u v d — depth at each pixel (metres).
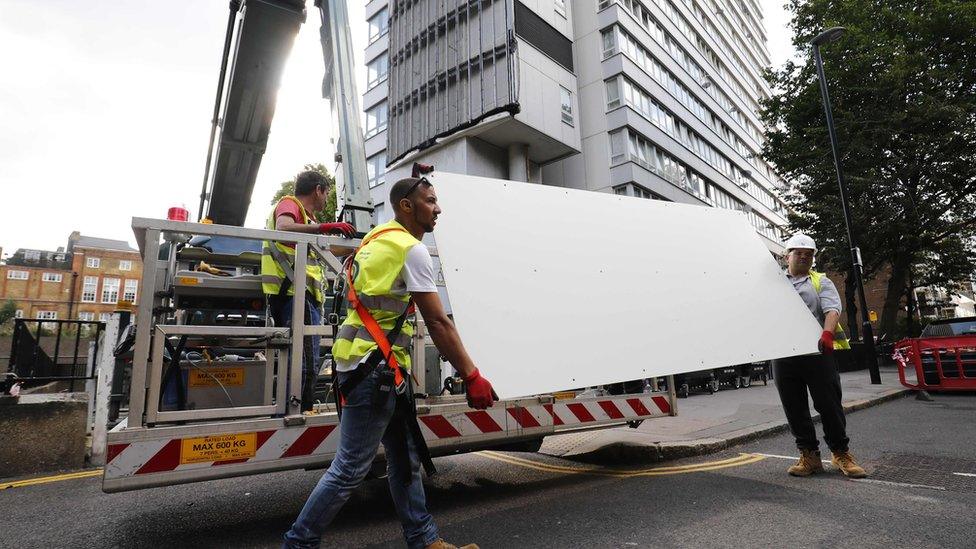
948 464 4.30
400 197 2.33
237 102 6.03
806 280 4.53
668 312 3.81
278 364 3.02
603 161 23.47
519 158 20.77
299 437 2.90
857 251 13.08
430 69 21.34
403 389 2.11
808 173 20.92
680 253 4.22
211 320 4.39
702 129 31.62
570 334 3.22
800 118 21.86
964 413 7.19
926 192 20.12
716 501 3.43
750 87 45.50
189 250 3.64
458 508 3.52
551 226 3.61
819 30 21.77
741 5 49.03
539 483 4.20
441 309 2.11
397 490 2.25
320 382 4.94
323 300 3.66
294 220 3.38
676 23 30.77
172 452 2.58
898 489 3.60
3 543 2.89
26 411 4.73
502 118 18.72
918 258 23.69
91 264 56.12
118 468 2.46
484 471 4.75
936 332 10.66
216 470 2.66
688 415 7.50
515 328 3.01
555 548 2.68
